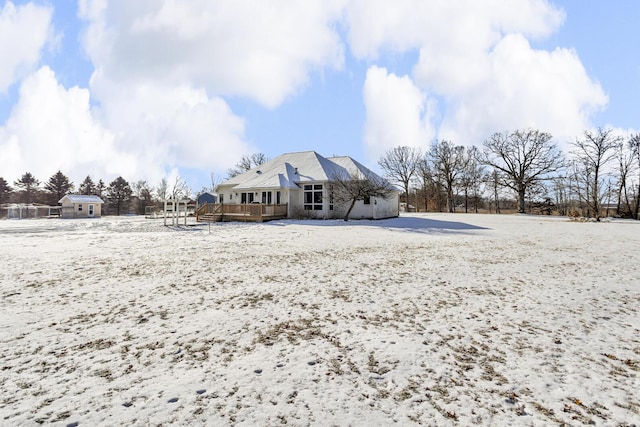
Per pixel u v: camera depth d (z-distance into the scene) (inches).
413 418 87.0
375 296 208.1
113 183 2532.0
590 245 454.6
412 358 123.7
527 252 390.9
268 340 139.3
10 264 294.2
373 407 92.0
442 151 1849.2
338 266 301.6
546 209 1705.2
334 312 177.3
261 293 212.1
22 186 2326.5
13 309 173.3
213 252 374.6
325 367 115.8
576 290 224.7
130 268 282.8
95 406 90.6
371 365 117.7
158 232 609.3
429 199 2020.2
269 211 870.4
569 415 88.7
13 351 124.9
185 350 128.3
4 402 91.5
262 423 84.0
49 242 452.8
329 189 941.8
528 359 123.7
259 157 2203.5
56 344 132.0
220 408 90.4
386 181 1088.2
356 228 692.7
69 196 1476.4
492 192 1882.4
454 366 117.7
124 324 155.3
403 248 418.3
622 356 126.6
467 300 200.8
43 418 84.5
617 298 206.4
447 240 506.3
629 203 1405.0
